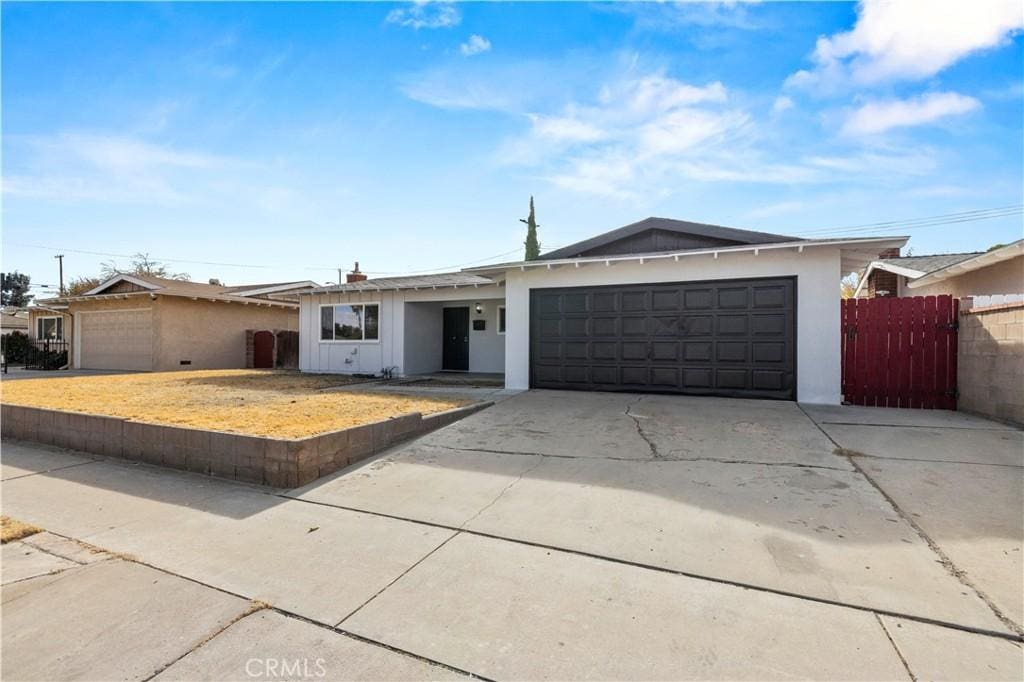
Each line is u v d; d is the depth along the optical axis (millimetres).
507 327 9797
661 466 4762
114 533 3625
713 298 8219
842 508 3645
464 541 3365
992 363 6270
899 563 2844
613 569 2912
